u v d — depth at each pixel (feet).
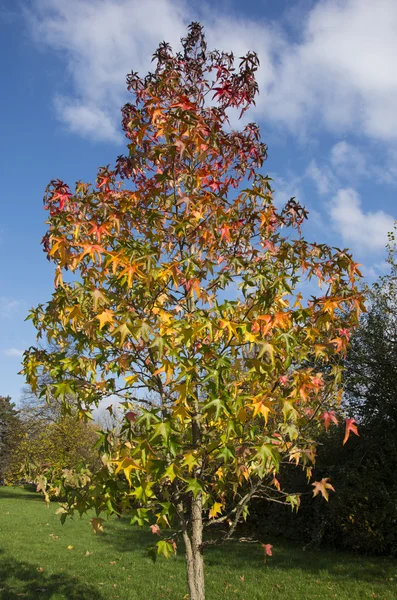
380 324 31.09
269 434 9.12
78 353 10.05
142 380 9.98
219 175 12.17
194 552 10.14
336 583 22.36
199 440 9.93
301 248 11.00
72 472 10.02
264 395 8.82
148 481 8.82
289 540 35.24
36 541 33.55
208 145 10.66
